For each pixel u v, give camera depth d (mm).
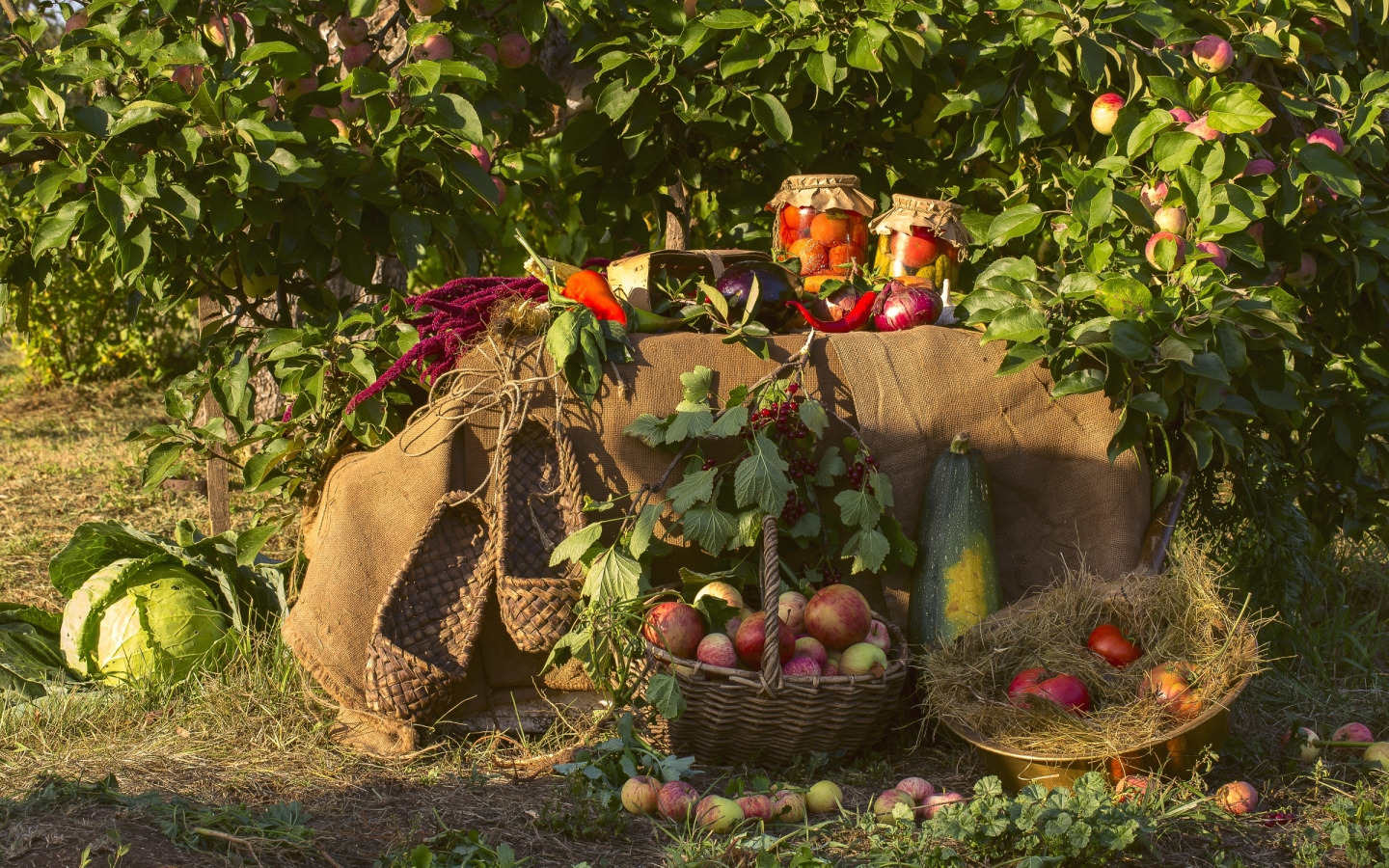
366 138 4496
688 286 4117
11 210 4258
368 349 4020
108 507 6867
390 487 3609
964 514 3541
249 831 2678
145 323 11094
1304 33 4156
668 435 3455
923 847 2623
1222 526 4340
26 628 4207
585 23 4996
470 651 3486
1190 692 3062
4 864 2291
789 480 3512
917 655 3521
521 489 3611
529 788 3178
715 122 4785
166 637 3918
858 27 4227
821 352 3742
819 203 4156
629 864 2734
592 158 5133
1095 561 3754
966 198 5238
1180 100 3889
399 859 2588
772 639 3109
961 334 3816
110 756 3285
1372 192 4363
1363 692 4008
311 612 3523
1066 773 3016
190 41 3811
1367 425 4285
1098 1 3963
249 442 4105
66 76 3791
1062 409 3768
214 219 3830
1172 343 3352
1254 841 2873
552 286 3676
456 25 4539
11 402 10648
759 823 2840
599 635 3322
